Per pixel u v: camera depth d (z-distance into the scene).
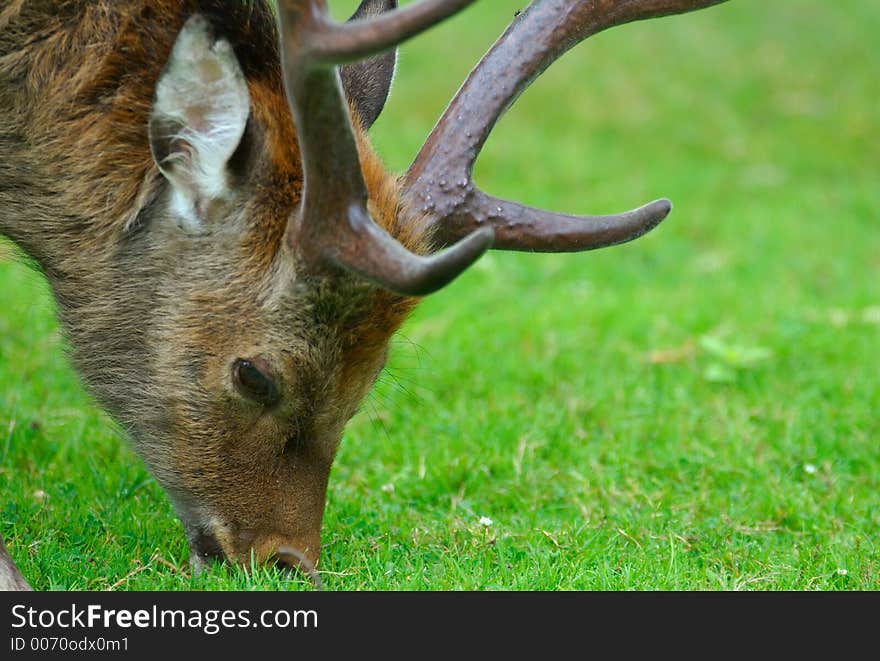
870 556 9.05
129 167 8.05
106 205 8.11
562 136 24.12
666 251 18.28
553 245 8.15
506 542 9.05
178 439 8.13
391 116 24.19
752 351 13.02
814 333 14.07
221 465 8.09
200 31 7.18
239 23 7.97
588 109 25.36
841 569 8.71
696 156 23.92
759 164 23.72
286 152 7.71
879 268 17.70
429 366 12.78
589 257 17.75
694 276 17.11
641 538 9.28
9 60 8.16
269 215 7.69
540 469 10.65
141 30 8.08
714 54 28.06
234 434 8.04
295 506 8.14
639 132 24.70
